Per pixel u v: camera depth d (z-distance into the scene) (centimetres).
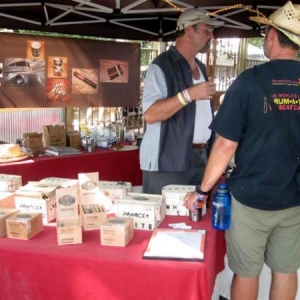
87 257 140
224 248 195
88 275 140
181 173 225
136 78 430
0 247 148
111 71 417
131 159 375
